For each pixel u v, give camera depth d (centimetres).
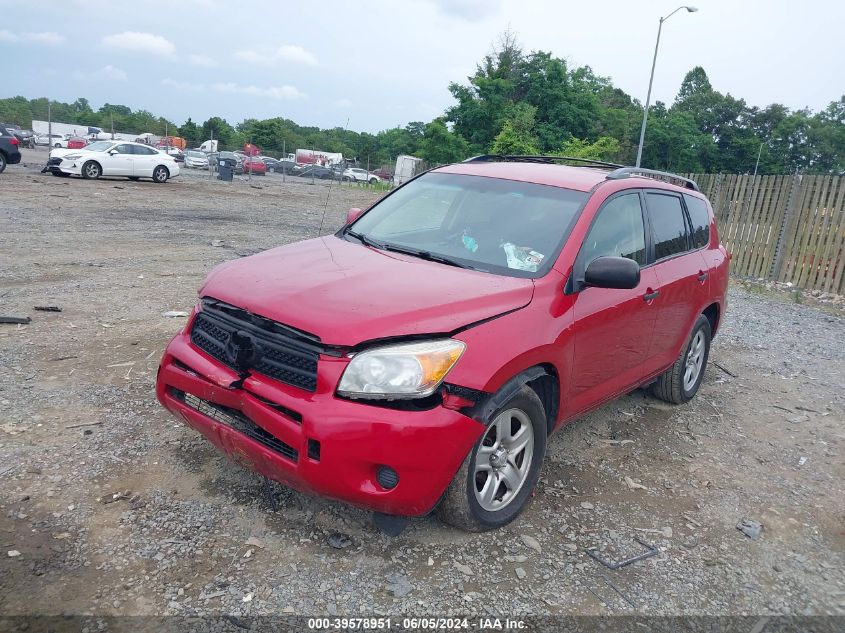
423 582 311
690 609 315
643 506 405
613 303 415
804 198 1293
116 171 2512
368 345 303
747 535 384
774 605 324
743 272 1412
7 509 334
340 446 295
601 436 502
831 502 433
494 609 299
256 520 344
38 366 529
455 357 311
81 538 317
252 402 321
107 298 762
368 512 360
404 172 3784
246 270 373
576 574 331
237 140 7088
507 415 345
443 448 305
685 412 571
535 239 403
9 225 1248
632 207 472
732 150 8925
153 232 1318
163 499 355
